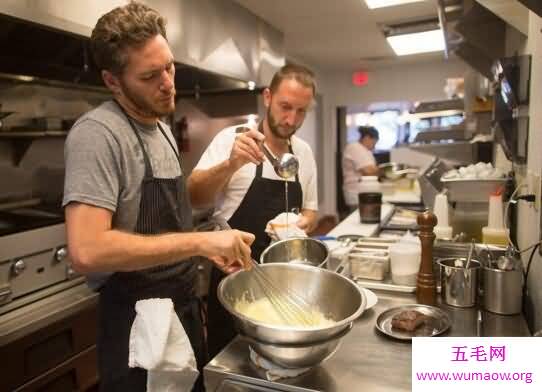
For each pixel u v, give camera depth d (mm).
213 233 917
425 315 1100
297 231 1389
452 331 1048
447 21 2236
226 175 1295
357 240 1711
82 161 897
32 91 1948
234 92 3121
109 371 1056
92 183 892
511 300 1132
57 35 1734
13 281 1523
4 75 1761
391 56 4996
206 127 3197
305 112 1505
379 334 1043
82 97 2213
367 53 4773
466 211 2012
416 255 1320
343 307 947
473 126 3178
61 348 1664
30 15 1418
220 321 1562
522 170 1691
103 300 1075
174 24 2152
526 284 1298
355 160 4574
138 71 924
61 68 1964
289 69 1484
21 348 1501
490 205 1703
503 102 1839
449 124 3262
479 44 2318
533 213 1364
